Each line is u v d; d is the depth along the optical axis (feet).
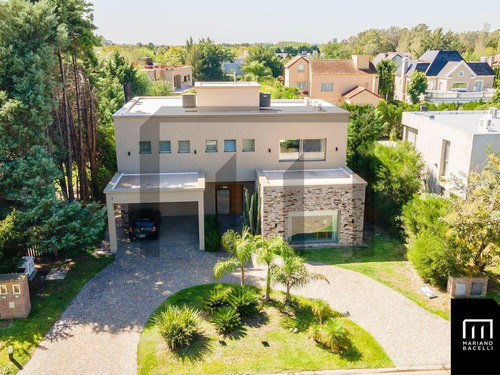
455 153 75.61
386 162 80.02
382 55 329.93
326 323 49.60
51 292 59.57
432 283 60.34
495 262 60.59
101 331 51.26
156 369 44.75
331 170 82.69
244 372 44.19
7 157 65.62
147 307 56.08
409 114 97.55
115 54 170.19
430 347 48.08
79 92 87.61
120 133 79.10
